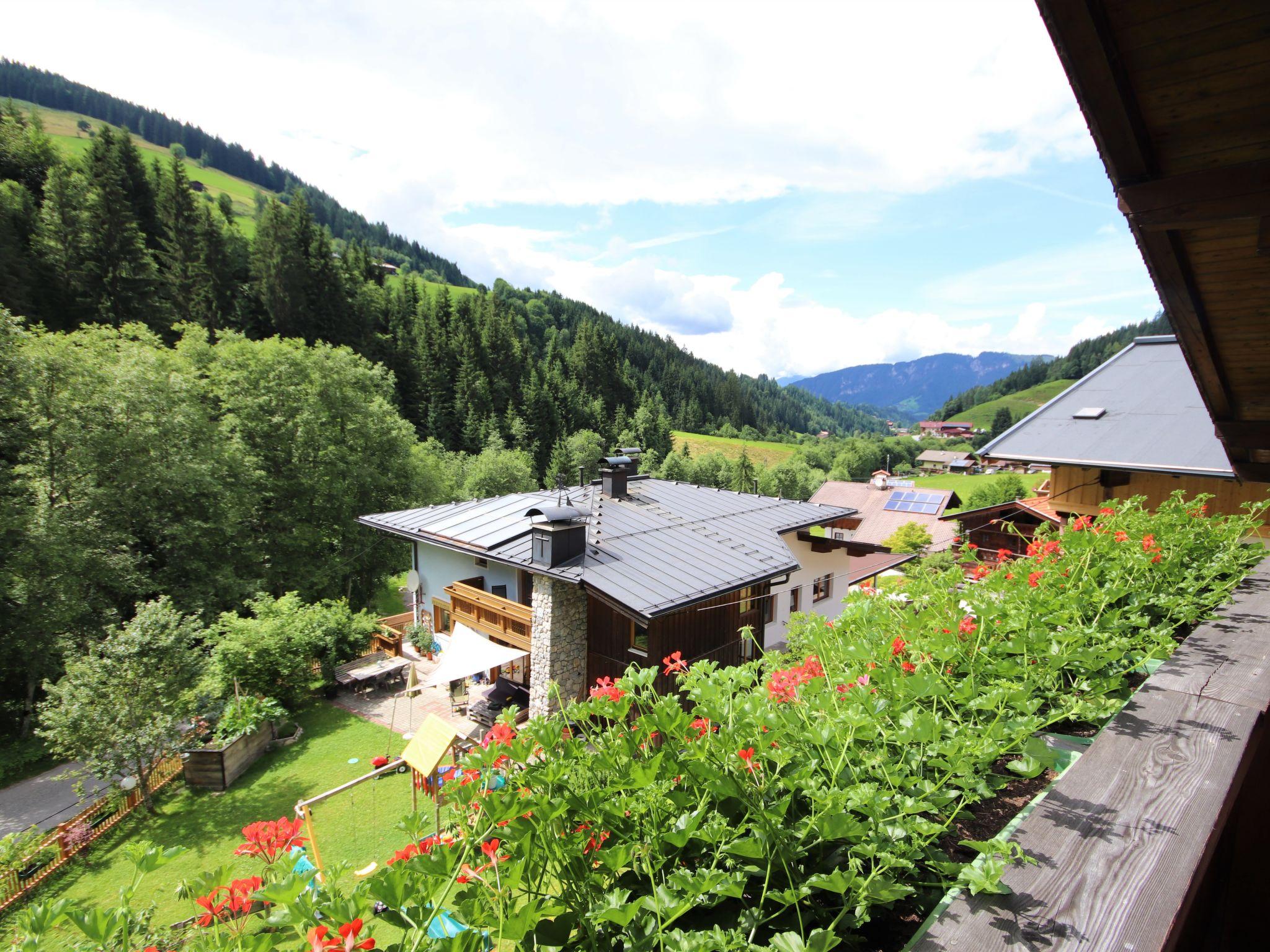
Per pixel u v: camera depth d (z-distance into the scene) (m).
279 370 25.45
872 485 39.94
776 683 2.40
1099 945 1.11
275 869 1.96
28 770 14.43
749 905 1.58
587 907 1.50
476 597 13.57
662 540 12.97
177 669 11.85
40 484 17.44
